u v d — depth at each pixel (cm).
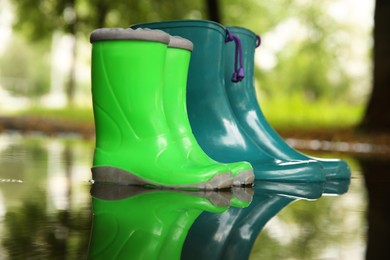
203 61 280
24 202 173
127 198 192
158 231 130
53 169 293
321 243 117
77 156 396
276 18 2198
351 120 1282
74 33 1645
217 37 283
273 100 1636
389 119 880
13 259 95
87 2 1608
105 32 233
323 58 2602
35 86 3431
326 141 798
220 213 163
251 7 1911
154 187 228
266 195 214
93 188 218
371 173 342
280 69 2711
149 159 230
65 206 167
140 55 232
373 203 196
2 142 572
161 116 237
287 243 117
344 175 305
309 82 2817
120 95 235
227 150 278
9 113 1437
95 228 130
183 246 113
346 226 142
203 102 282
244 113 307
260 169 271
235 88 307
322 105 1612
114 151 238
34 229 126
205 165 234
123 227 134
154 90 235
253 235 127
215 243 116
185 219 150
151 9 1612
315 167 278
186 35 279
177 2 1614
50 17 1664
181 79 253
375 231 134
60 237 117
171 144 234
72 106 1667
